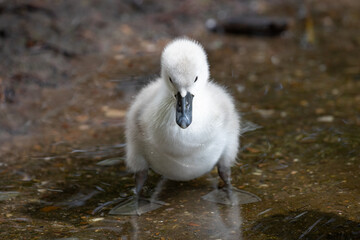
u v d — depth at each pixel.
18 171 9.70
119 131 11.39
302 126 11.24
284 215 7.93
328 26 17.80
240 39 16.77
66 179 9.43
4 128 11.48
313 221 7.68
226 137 8.62
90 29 16.14
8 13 15.93
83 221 8.01
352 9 19.36
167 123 8.00
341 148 10.16
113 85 13.36
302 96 12.84
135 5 18.02
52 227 7.82
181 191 9.01
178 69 7.74
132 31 16.47
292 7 19.47
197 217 8.06
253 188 8.91
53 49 14.80
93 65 14.38
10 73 13.52
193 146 8.11
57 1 17.11
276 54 15.63
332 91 13.09
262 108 12.20
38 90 13.09
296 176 9.22
